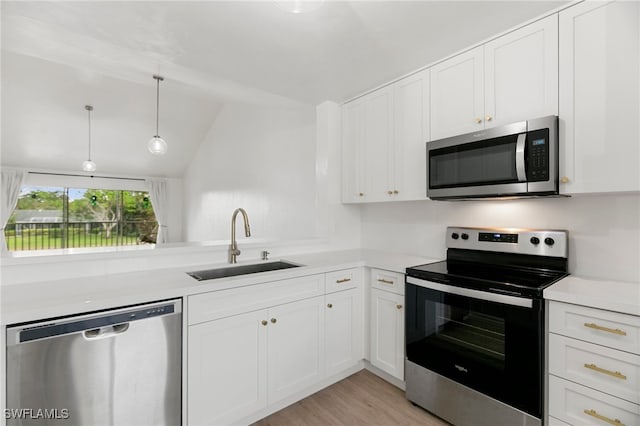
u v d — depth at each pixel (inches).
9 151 209.3
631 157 50.3
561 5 57.1
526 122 60.2
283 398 73.5
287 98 104.7
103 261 67.7
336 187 108.1
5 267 58.0
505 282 59.4
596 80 53.8
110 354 51.0
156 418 55.5
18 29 64.7
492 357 60.4
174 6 56.4
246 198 170.1
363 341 91.1
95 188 258.1
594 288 54.3
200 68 83.2
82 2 55.3
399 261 88.0
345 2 55.3
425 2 55.4
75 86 168.1
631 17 50.3
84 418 49.0
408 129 85.6
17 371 44.1
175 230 294.7
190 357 59.0
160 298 55.2
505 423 58.5
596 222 63.9
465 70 72.4
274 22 61.5
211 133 221.5
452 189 72.7
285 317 73.2
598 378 48.7
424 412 73.2
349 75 86.8
